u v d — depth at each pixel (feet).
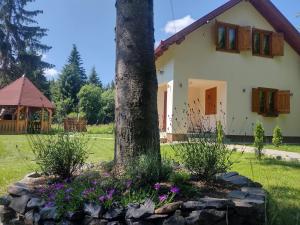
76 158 16.20
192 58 51.29
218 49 52.95
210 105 57.47
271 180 21.70
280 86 57.16
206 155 14.75
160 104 58.03
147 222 11.31
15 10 120.98
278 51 56.18
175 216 11.30
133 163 14.10
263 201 12.59
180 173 14.06
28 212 13.32
